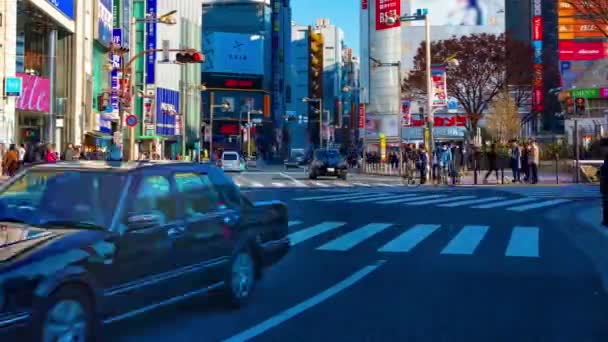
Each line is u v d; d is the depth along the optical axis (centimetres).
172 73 8156
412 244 1234
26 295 453
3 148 2905
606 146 1488
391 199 2259
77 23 3966
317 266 1005
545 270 973
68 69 3922
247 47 11219
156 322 660
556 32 8150
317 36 10706
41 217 577
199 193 680
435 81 3619
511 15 8588
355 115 13288
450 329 646
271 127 11912
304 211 1838
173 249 602
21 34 3322
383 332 635
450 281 891
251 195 2448
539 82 6228
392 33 8562
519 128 5547
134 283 551
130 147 2930
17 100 3175
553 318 692
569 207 1955
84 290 502
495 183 3183
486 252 1142
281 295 800
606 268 989
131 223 557
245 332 628
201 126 8644
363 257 1091
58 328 476
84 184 596
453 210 1869
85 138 4303
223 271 686
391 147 8175
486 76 5422
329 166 3916
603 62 5041
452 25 8431
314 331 636
